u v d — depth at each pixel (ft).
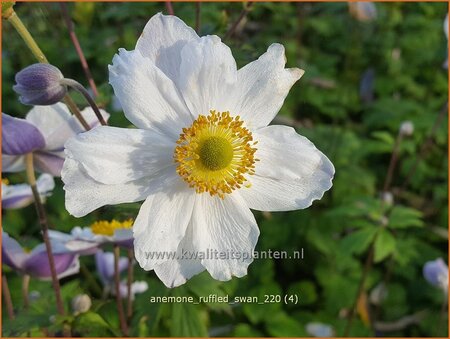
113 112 0.56
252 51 0.56
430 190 1.15
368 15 1.04
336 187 1.02
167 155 0.42
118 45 1.00
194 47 0.41
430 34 1.41
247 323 0.88
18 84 0.44
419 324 0.94
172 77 0.42
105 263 0.69
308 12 1.37
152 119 0.41
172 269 0.42
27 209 0.89
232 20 0.78
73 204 0.39
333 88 1.26
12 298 0.75
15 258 0.57
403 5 1.49
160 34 0.42
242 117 0.43
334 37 1.38
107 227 0.56
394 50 1.37
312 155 0.42
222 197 0.43
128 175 0.41
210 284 0.56
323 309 0.93
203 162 0.42
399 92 1.35
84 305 0.53
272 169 0.43
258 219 0.95
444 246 1.05
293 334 0.85
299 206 0.43
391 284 0.97
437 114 1.23
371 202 0.87
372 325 0.93
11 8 0.45
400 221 0.84
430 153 1.20
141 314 0.57
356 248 0.82
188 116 0.42
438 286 0.87
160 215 0.42
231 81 0.42
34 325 0.53
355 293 0.93
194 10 0.77
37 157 0.53
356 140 1.10
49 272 0.57
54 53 1.10
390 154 1.19
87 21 1.10
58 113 0.51
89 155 0.39
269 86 0.42
